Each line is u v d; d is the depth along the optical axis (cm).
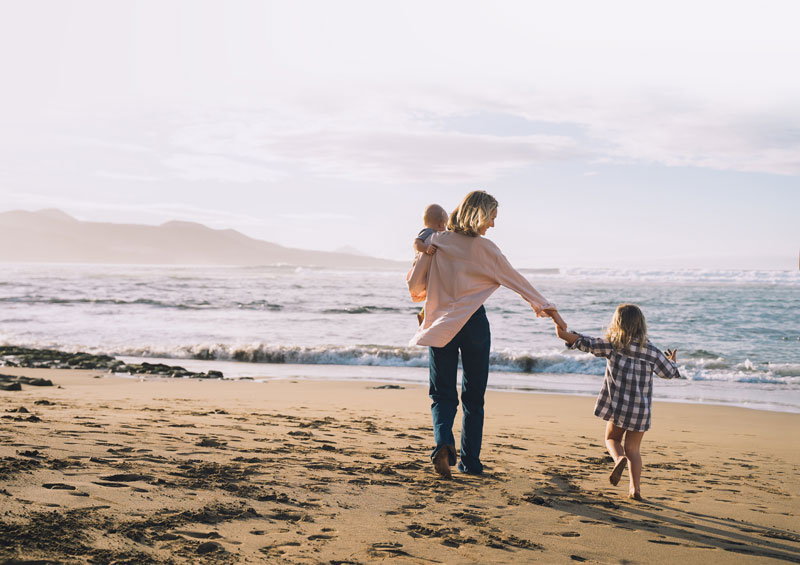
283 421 646
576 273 6756
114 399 819
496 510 329
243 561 217
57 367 1310
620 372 398
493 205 420
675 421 842
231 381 1148
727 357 1775
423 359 1565
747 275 5728
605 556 266
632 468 396
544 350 1789
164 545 223
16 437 394
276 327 2303
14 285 4581
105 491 280
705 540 306
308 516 284
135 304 3200
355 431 605
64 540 211
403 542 259
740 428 789
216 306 3161
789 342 2080
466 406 427
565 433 688
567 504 357
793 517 371
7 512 232
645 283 5338
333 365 1548
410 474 405
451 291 418
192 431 513
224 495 299
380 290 4566
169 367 1302
